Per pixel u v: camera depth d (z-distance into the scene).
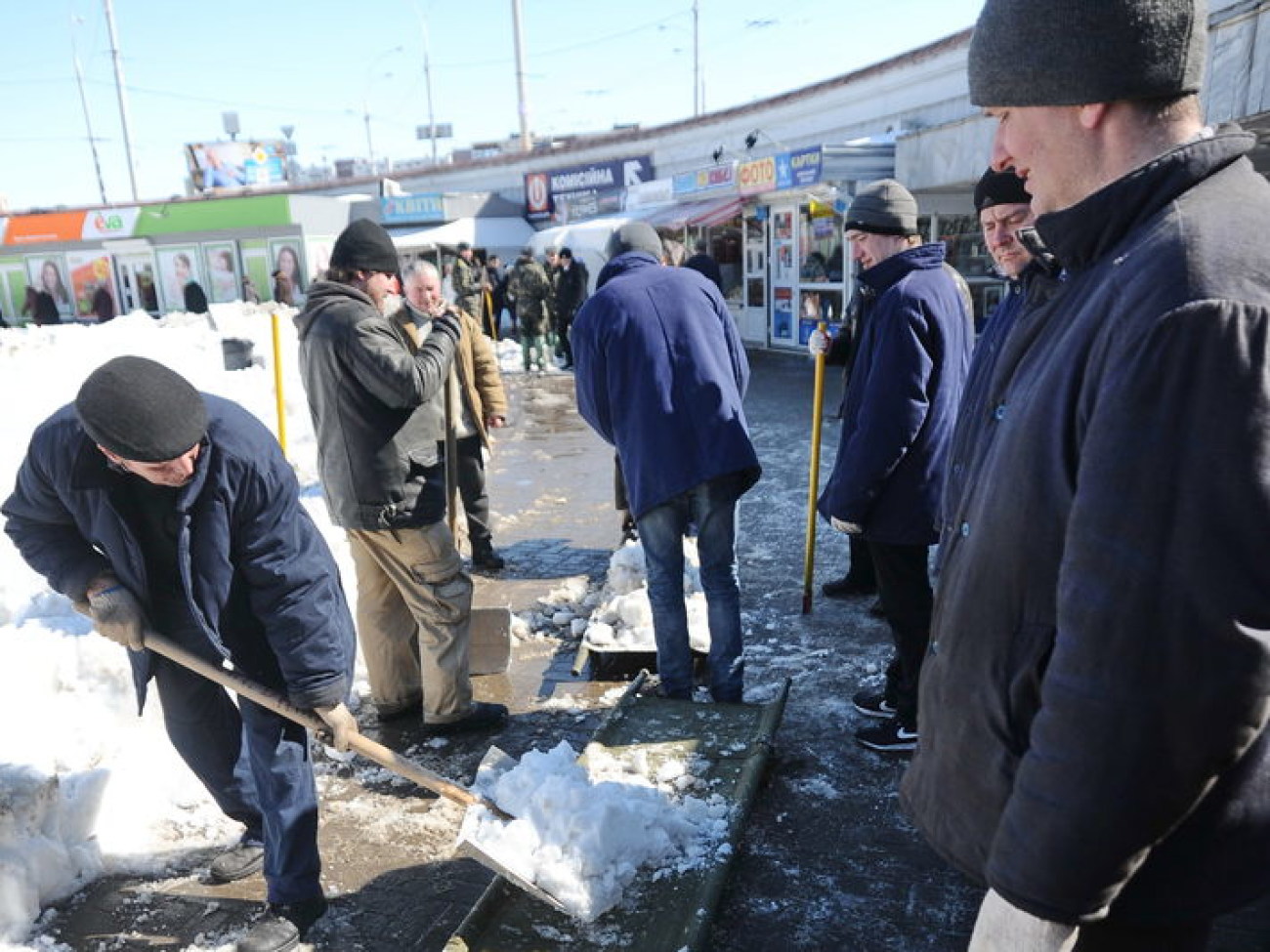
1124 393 1.01
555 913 2.30
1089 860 1.06
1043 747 1.09
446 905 2.53
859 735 3.19
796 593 4.68
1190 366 0.97
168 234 24.09
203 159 41.22
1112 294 1.08
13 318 26.94
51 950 2.38
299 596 2.19
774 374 12.09
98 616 2.21
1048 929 1.20
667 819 2.51
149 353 8.22
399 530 3.18
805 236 13.25
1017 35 1.16
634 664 3.91
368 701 3.74
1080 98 1.12
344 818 2.95
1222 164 1.09
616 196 21.11
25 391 7.06
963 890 2.48
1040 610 1.19
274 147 42.78
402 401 3.00
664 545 3.26
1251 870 1.15
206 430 2.00
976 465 1.37
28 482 2.18
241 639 2.34
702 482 3.12
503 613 3.90
